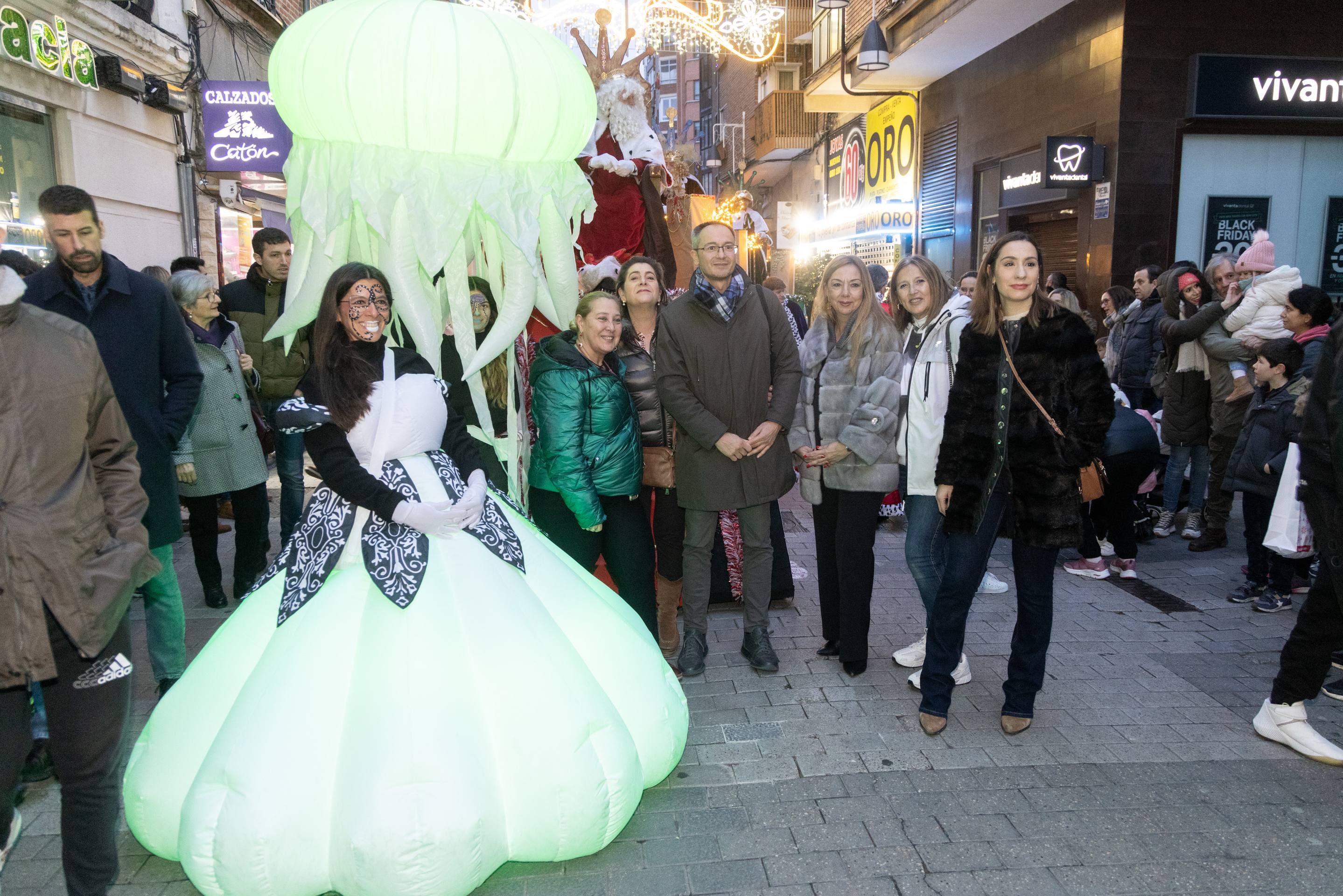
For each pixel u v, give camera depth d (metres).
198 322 4.87
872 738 3.54
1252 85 9.98
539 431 3.77
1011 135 12.76
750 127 28.39
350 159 2.95
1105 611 4.98
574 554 3.91
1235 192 10.41
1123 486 5.34
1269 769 3.29
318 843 2.40
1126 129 10.09
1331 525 3.21
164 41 9.35
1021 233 3.38
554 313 3.37
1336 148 10.48
